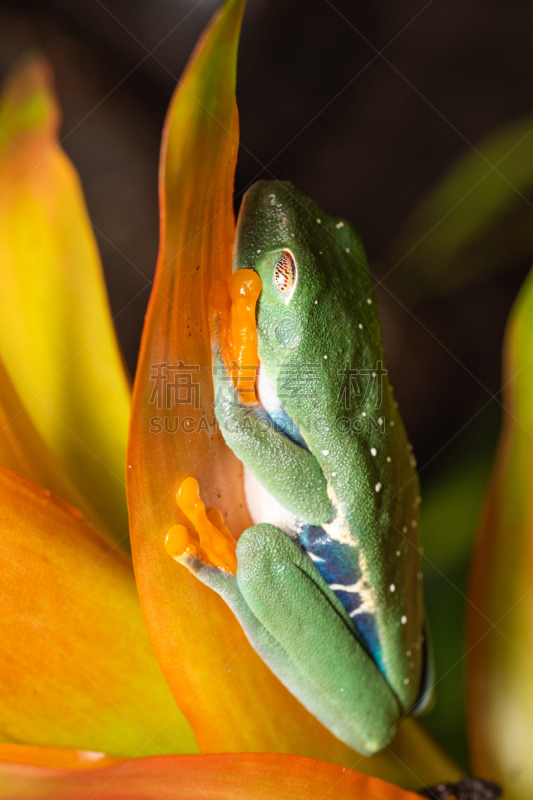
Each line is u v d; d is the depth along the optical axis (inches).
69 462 9.6
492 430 10.7
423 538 10.5
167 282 8.9
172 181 8.7
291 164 15.0
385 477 9.7
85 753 9.0
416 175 15.0
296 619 9.3
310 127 14.9
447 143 14.9
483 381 14.2
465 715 9.9
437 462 11.4
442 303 14.3
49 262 9.7
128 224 13.6
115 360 9.7
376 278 13.2
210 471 9.3
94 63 13.9
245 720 9.2
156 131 14.2
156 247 13.6
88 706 9.1
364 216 15.2
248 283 9.4
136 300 13.4
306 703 9.4
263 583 9.3
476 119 14.8
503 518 9.8
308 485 9.6
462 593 10.3
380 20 14.6
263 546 9.3
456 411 14.0
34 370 9.6
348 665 9.4
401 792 9.0
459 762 9.8
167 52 14.3
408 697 9.7
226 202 9.0
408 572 9.7
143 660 9.2
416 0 14.4
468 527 10.5
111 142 13.7
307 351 9.6
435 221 11.5
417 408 13.9
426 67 14.8
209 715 9.1
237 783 8.9
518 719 9.6
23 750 8.9
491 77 14.7
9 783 8.8
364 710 9.5
